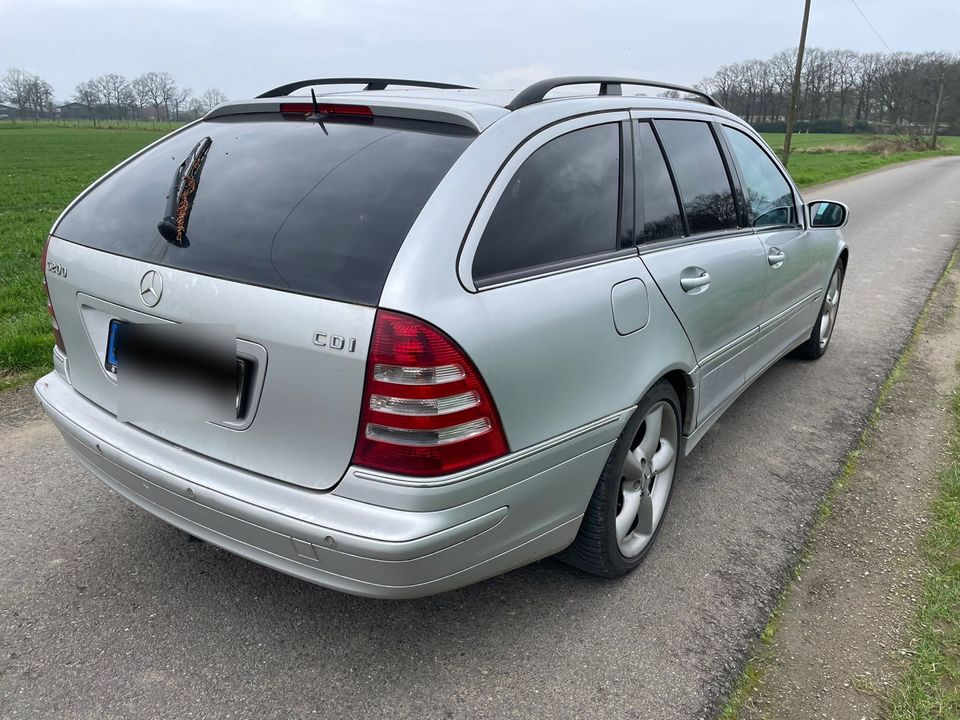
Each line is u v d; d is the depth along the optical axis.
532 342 2.12
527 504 2.23
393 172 2.20
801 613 2.66
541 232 2.30
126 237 2.43
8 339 5.03
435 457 1.93
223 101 2.93
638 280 2.61
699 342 3.04
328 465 2.01
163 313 2.20
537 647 2.46
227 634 2.48
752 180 3.80
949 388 4.92
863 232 12.40
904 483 3.62
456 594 2.72
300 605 2.64
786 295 4.18
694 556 2.99
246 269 2.09
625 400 2.52
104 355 2.47
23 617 2.53
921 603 2.70
